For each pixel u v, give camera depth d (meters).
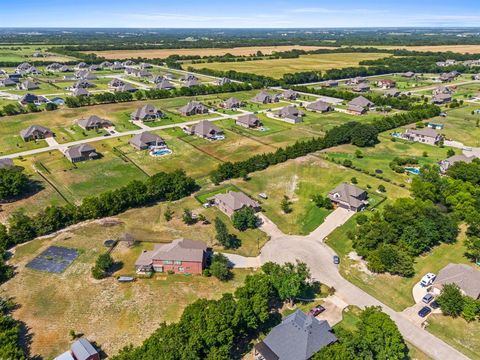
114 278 74.25
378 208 100.88
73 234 88.12
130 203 99.25
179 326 56.59
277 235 90.62
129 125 166.00
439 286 71.50
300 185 113.94
